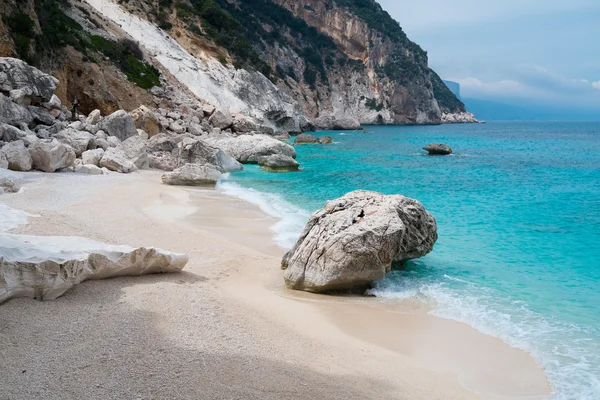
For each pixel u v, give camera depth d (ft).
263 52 371.56
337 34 477.77
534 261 41.57
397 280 36.35
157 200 61.62
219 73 245.24
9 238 29.43
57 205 51.98
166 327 23.32
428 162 130.93
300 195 73.36
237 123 184.65
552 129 466.70
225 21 297.12
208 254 39.60
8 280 24.29
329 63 440.86
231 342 22.65
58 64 136.26
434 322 28.63
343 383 20.24
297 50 418.92
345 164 122.83
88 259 28.53
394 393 20.10
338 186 84.43
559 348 25.34
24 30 123.44
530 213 62.44
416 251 39.29
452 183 90.53
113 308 25.05
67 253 28.04
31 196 55.52
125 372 18.69
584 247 46.01
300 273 33.76
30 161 75.36
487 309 30.71
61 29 147.13
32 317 23.04
